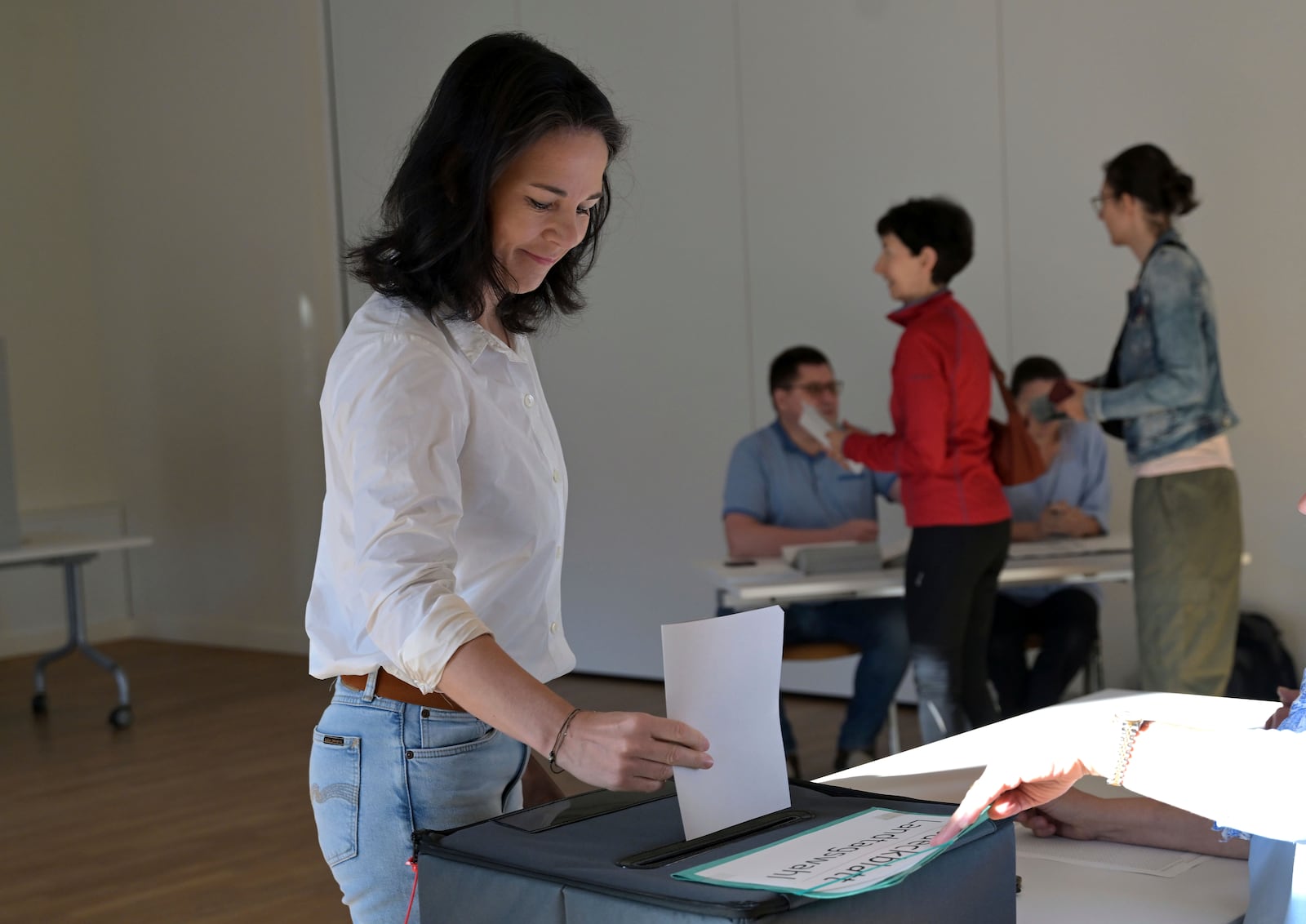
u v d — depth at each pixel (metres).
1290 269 4.63
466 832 1.13
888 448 3.76
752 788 1.12
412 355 1.26
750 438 5.59
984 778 1.08
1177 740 1.08
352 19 6.68
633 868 1.00
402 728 1.32
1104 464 4.96
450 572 1.22
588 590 6.27
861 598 4.39
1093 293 4.99
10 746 5.39
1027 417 5.09
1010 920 1.10
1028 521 5.04
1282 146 4.61
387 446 1.23
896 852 1.00
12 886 3.71
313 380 6.99
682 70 5.82
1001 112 5.13
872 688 4.35
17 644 7.57
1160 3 4.79
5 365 5.70
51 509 8.02
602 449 6.18
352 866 1.36
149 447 7.86
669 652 1.09
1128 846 1.49
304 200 6.93
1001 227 5.17
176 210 7.56
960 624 3.70
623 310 6.05
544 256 1.33
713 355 5.83
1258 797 1.03
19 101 7.94
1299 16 4.54
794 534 5.50
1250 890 1.22
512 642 1.39
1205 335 3.98
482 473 1.33
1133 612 4.99
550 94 1.24
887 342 5.41
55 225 8.02
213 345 7.46
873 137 5.40
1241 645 4.56
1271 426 4.69
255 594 7.40
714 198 5.79
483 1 6.28
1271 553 4.71
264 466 7.28
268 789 4.56
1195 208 4.79
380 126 6.63
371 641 1.33
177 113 7.48
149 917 3.41
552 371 6.30
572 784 3.99
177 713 5.88
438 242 1.27
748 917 0.88
